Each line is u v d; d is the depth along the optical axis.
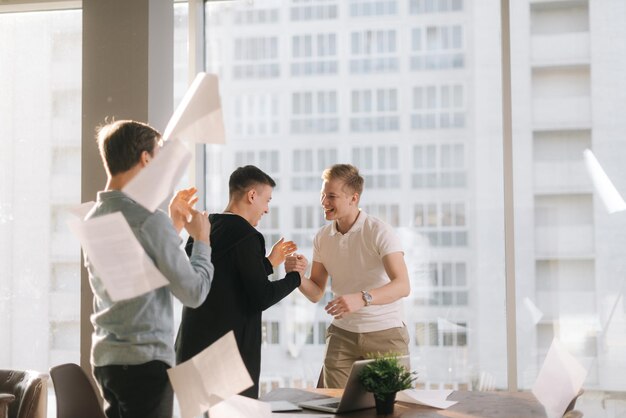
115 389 2.44
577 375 2.73
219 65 4.66
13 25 4.89
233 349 2.32
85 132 4.21
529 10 4.25
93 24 4.22
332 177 3.68
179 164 2.36
